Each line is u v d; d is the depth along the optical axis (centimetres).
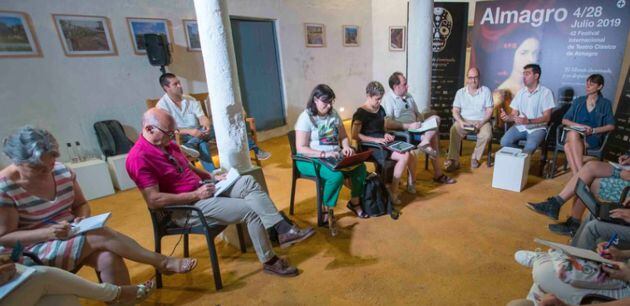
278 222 192
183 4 430
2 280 114
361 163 248
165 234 185
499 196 287
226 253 224
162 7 412
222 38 196
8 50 320
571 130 294
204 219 176
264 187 230
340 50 621
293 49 554
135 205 316
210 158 353
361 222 255
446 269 195
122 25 385
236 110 212
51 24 340
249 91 516
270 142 529
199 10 193
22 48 327
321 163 234
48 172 149
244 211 185
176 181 187
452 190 306
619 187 198
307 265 206
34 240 139
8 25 316
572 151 289
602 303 105
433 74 460
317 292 182
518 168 288
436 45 446
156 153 179
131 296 158
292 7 536
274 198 309
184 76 447
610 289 120
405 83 315
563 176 325
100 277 157
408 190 307
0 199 137
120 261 159
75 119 369
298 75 571
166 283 196
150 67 415
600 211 167
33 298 119
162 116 176
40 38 336
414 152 293
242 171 220
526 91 336
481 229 236
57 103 355
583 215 234
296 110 585
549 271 130
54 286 127
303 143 247
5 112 326
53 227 143
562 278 126
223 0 193
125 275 160
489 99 350
